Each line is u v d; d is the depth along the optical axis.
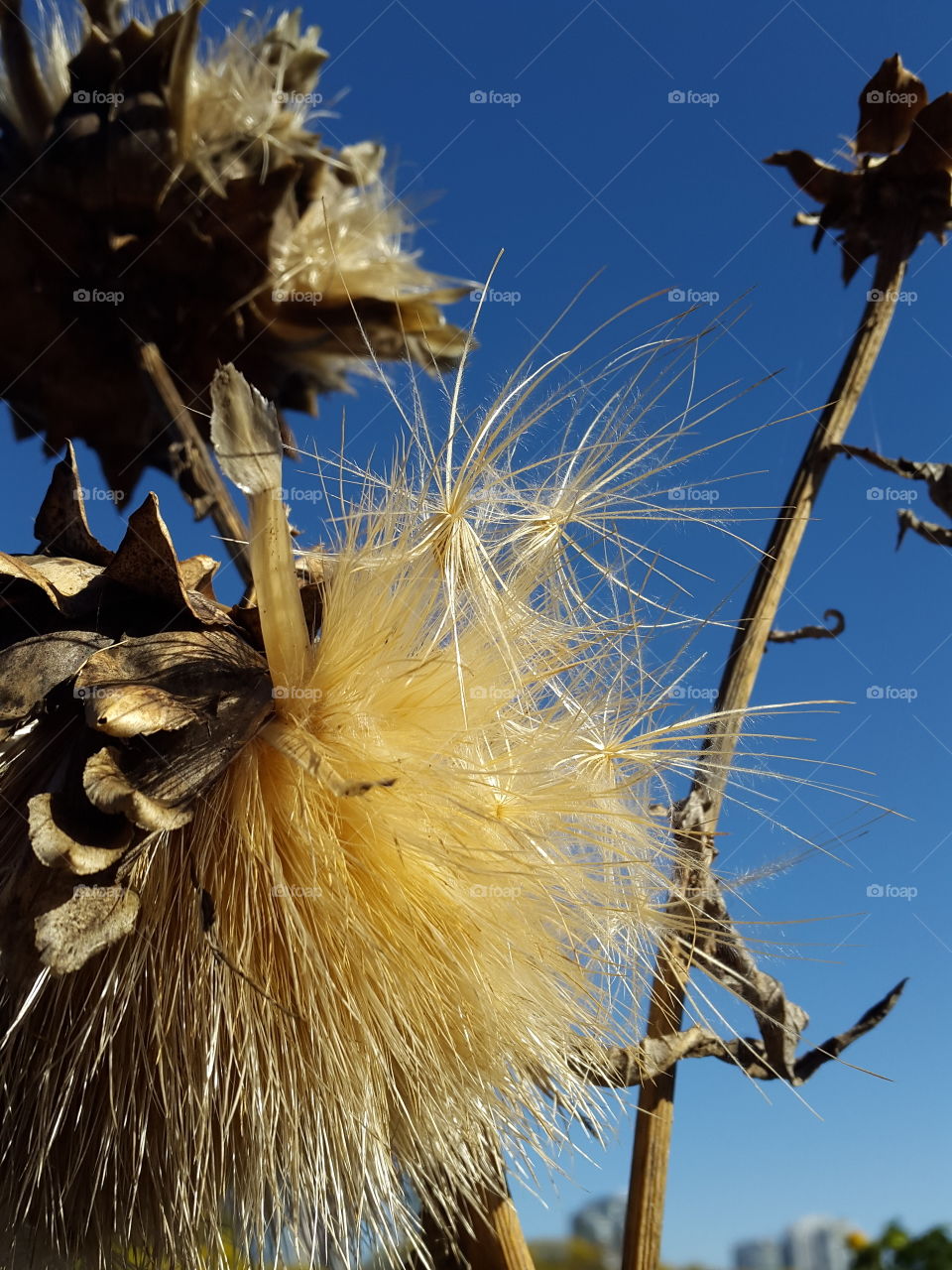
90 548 0.21
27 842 0.18
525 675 0.23
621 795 0.23
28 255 0.28
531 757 0.22
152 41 0.28
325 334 0.29
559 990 0.22
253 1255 0.20
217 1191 0.19
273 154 0.28
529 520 0.23
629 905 0.23
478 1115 0.21
